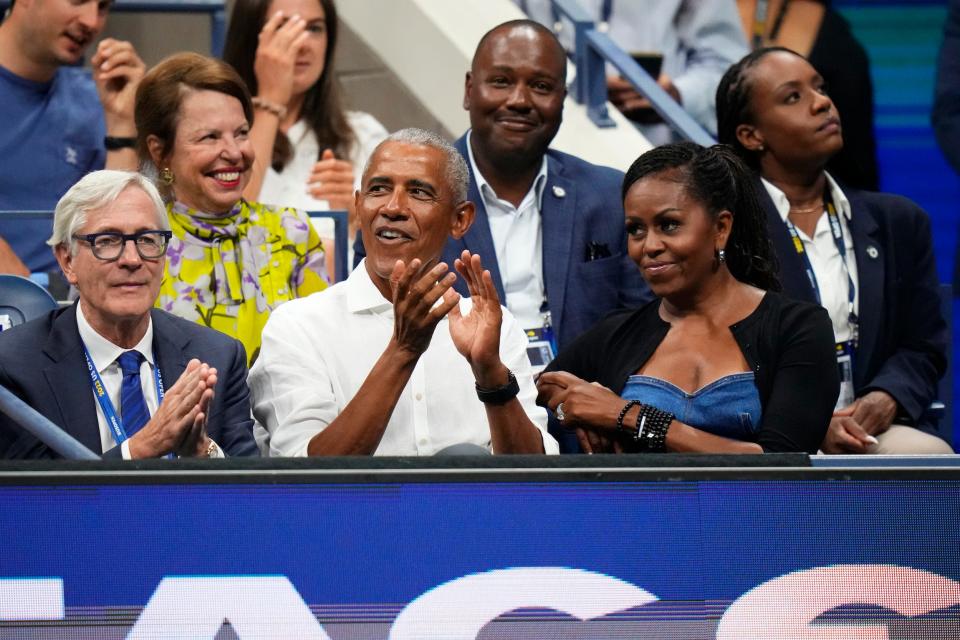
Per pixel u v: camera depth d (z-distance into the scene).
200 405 11.59
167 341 13.10
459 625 9.18
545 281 16.47
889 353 16.94
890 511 9.35
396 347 12.25
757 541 9.30
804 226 16.75
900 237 17.09
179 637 9.09
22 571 9.07
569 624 9.20
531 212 16.78
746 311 13.38
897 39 25.19
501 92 16.52
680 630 9.24
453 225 13.69
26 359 12.58
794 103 16.58
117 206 12.68
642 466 9.42
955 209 25.41
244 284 15.41
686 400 13.12
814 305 13.34
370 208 13.23
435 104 23.70
